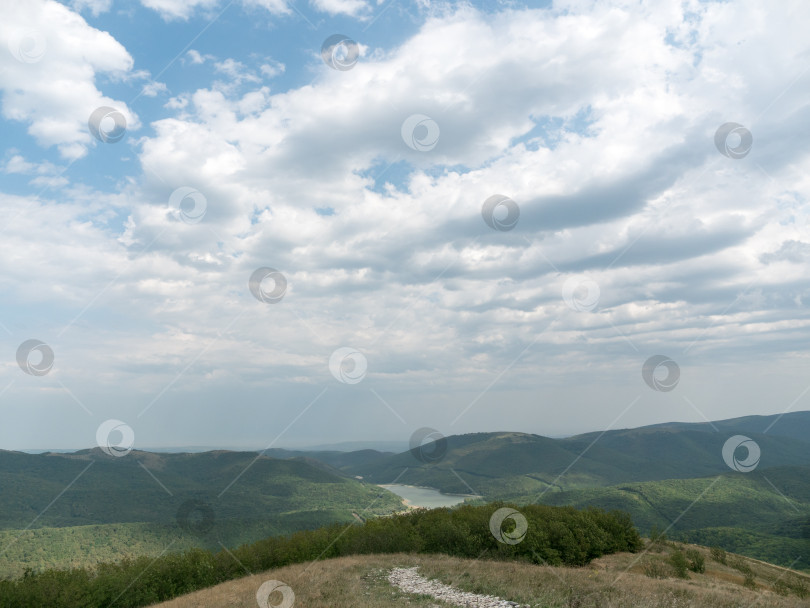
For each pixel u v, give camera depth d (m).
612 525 52.50
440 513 60.19
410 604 24.47
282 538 59.03
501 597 25.00
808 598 28.67
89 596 46.22
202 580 50.81
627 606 22.00
